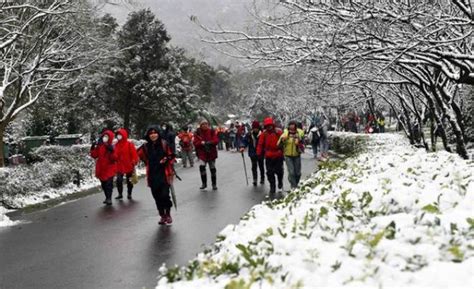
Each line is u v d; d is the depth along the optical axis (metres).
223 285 3.64
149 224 10.30
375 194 5.96
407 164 9.22
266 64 12.38
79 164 20.02
